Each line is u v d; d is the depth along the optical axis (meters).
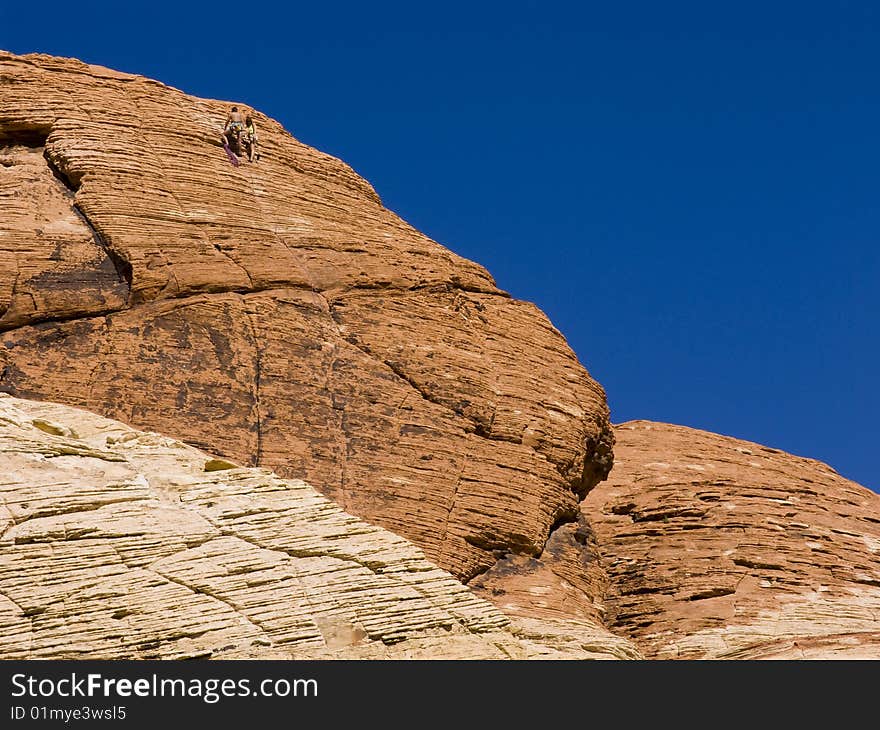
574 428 52.94
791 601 52.28
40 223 50.47
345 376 50.12
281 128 56.56
